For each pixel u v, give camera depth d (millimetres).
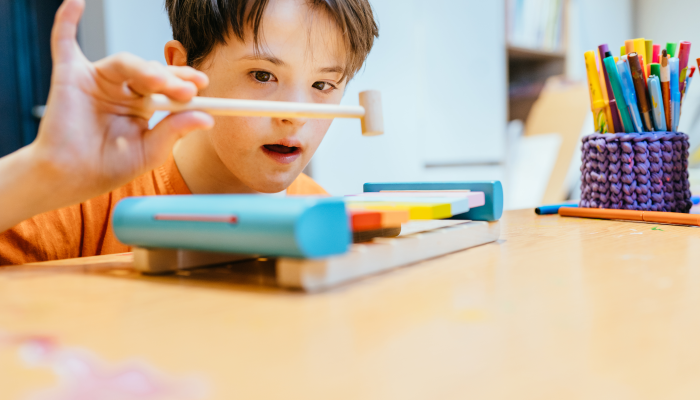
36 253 697
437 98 1842
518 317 277
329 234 347
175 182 833
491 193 531
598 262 421
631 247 491
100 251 777
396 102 1725
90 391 193
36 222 707
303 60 667
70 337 253
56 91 463
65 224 737
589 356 223
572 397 186
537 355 225
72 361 222
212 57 693
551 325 264
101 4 1299
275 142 695
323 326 266
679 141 734
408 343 240
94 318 283
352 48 713
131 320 279
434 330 258
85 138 471
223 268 430
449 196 503
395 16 1695
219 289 348
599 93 767
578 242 526
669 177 729
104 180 490
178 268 419
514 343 239
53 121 460
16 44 1501
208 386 196
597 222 698
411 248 420
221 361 221
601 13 2209
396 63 1712
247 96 676
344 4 684
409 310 292
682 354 225
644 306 296
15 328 267
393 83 1707
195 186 835
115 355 229
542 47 2092
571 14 2160
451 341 242
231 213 353
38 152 461
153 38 1407
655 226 645
